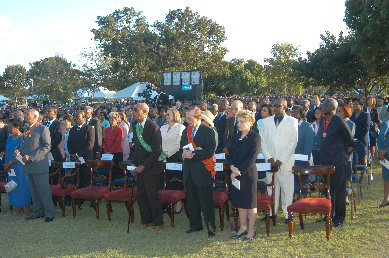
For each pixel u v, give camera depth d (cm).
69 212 688
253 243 494
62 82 3769
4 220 646
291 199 570
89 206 724
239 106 698
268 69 6044
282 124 562
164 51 3466
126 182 646
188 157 506
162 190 614
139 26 3472
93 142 729
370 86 2614
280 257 445
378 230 516
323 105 548
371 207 621
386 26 1886
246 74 7088
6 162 686
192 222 551
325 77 2538
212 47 3547
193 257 456
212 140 518
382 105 1072
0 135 802
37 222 628
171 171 682
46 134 637
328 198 524
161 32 3431
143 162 561
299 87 5647
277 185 586
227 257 451
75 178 729
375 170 900
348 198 682
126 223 611
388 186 615
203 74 3619
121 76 3678
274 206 555
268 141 577
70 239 538
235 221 543
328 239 490
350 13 2025
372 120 979
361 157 683
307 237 507
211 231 531
